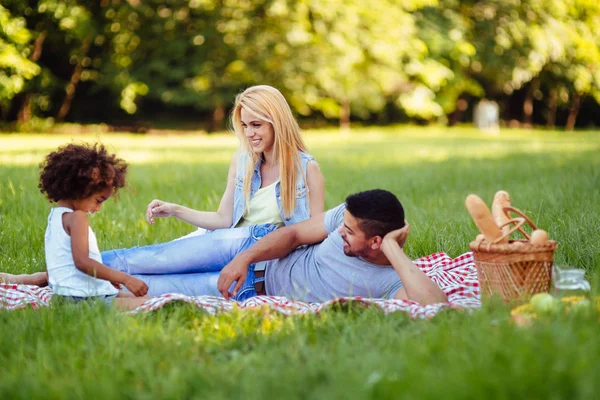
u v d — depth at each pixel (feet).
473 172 37.32
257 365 8.68
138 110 97.14
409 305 11.05
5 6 77.56
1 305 11.76
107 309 10.95
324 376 8.13
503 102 115.85
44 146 55.93
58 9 77.51
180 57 86.33
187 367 8.63
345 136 82.48
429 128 104.06
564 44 97.14
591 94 107.45
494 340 8.45
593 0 98.73
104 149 12.53
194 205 24.17
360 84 91.81
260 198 14.12
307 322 10.37
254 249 12.62
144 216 21.40
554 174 34.27
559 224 17.56
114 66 84.64
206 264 13.23
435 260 15.48
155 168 37.73
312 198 14.08
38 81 81.87
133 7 82.12
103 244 17.84
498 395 7.07
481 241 11.19
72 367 8.71
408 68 92.53
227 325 10.46
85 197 12.18
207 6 82.38
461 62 96.37
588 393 6.86
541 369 7.43
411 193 28.43
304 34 81.30
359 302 11.07
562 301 10.14
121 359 9.03
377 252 12.32
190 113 99.35
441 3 95.50
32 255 16.44
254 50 84.38
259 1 82.07
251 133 13.78
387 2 86.99
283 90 88.94
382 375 7.90
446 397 7.13
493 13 95.96
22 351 9.35
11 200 23.41
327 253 12.72
